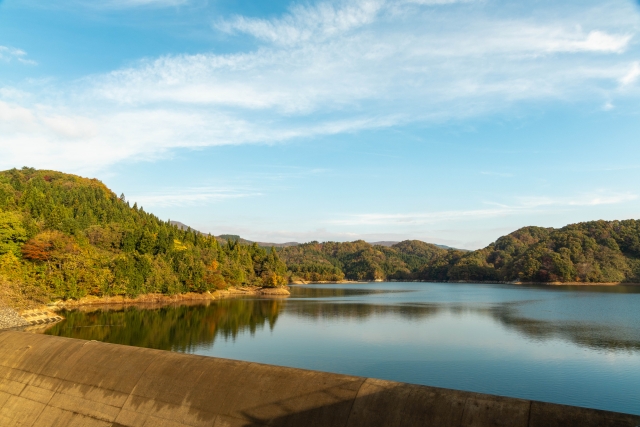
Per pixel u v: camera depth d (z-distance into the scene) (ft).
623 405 115.75
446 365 155.33
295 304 392.88
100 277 333.21
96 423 62.03
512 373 145.18
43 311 252.21
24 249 292.81
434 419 45.01
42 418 66.28
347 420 48.65
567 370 149.07
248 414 54.03
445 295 550.77
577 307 366.02
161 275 388.78
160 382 62.34
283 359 161.79
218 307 347.15
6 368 76.54
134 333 206.69
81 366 70.28
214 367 61.62
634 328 242.17
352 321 270.05
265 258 618.85
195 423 56.08
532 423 41.11
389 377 139.44
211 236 630.74
